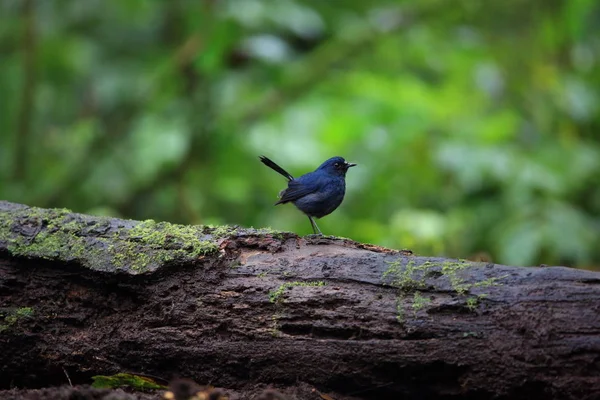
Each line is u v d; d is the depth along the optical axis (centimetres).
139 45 1549
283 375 534
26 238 587
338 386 527
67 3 1484
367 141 1305
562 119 1371
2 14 1429
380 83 1346
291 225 1263
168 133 1254
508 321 495
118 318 567
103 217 612
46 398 503
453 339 500
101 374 564
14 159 1305
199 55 1216
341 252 566
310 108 1363
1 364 573
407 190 1338
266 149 1273
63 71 1529
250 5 1219
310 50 1523
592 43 1419
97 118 1428
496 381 491
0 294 580
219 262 566
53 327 572
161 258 564
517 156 1233
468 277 520
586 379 472
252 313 544
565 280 500
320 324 528
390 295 528
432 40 1422
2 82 1416
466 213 1270
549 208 1148
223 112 1279
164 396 513
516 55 1453
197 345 547
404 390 517
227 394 525
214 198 1334
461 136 1303
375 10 1463
